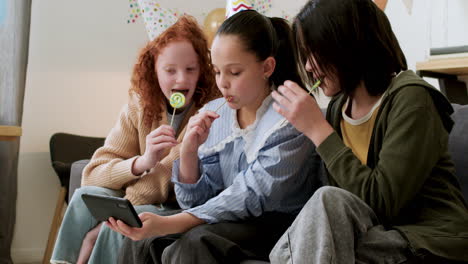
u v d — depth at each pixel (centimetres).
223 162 132
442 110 109
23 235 288
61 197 269
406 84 108
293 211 124
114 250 128
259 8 165
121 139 163
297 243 89
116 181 152
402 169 100
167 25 172
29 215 289
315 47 111
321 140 106
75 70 298
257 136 124
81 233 141
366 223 95
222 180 134
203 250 103
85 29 300
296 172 119
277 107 111
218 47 121
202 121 128
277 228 123
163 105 163
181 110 163
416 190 101
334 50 109
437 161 106
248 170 120
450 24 233
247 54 120
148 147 145
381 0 224
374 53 112
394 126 104
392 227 100
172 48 154
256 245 115
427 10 242
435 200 105
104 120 304
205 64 161
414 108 103
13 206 272
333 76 112
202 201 133
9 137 204
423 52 244
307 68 116
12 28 274
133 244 116
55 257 140
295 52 133
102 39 304
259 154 119
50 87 293
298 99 108
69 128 297
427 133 102
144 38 312
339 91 114
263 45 123
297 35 116
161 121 162
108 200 105
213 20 267
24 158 288
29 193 289
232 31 120
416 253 94
